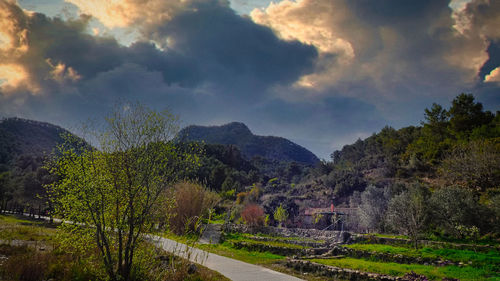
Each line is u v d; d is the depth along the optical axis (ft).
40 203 146.92
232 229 86.22
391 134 270.67
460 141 157.79
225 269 37.88
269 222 118.42
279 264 49.60
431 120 204.23
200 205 67.72
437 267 45.73
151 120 29.96
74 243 29.37
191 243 35.63
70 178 28.25
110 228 28.94
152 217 30.60
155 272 31.09
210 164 248.11
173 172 31.48
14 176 260.01
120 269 27.66
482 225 65.72
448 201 70.79
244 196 158.61
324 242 68.64
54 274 30.01
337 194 182.09
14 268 29.53
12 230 65.16
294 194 207.72
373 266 45.37
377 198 101.96
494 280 37.40
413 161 180.75
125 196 29.14
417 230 63.77
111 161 28.96
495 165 112.68
